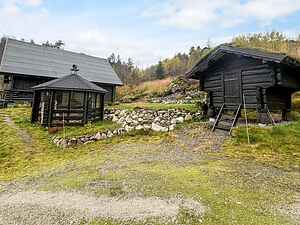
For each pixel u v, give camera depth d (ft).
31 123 55.31
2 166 32.65
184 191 19.08
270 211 15.71
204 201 17.25
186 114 48.78
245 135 34.17
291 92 45.21
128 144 38.29
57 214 16.26
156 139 39.63
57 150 39.14
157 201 17.53
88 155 34.68
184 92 96.32
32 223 15.25
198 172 23.50
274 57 34.68
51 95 50.65
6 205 18.30
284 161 26.32
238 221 14.43
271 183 20.59
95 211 16.40
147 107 55.42
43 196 19.63
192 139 37.45
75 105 58.44
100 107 58.23
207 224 14.24
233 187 19.74
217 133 38.75
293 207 16.28
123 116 55.11
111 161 29.71
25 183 24.13
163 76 180.24
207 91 49.03
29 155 36.60
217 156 29.19
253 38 126.82
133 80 189.16
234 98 43.24
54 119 50.88
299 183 20.58
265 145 31.07
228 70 44.70
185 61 197.57
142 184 20.94
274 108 40.96
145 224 14.52
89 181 22.45
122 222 14.85
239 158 27.96
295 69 40.19
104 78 96.02
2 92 79.20
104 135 43.24
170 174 23.25
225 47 41.52
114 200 18.03
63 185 21.94
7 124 53.42
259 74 39.27
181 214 15.51
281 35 126.00
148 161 28.66
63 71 86.99
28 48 88.63
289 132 33.68
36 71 79.46
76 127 50.57
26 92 76.95
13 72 73.82
